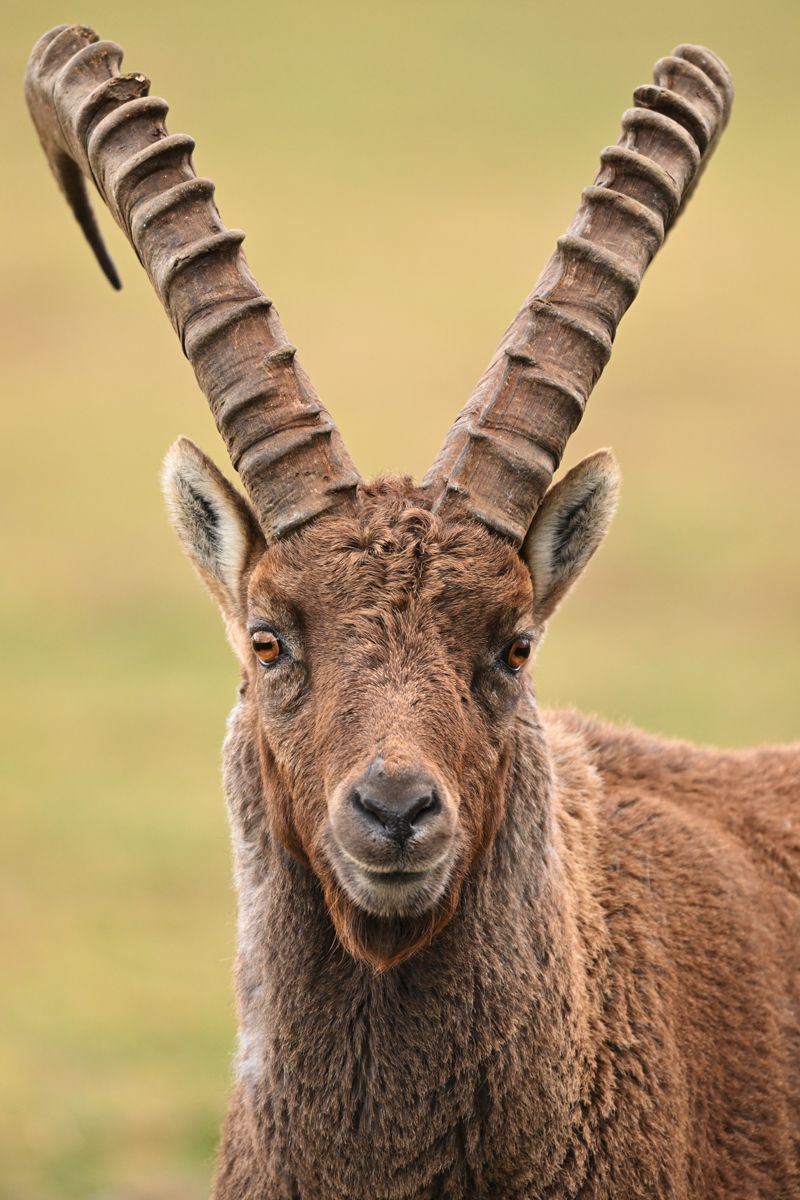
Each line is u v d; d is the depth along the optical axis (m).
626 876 20.94
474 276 192.88
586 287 19.58
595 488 19.84
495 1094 18.42
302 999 18.75
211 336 19.22
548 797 19.53
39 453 128.25
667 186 20.41
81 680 82.00
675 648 82.06
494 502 18.61
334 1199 18.69
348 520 18.39
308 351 153.75
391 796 16.67
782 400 134.50
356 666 17.67
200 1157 34.56
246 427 18.95
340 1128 18.55
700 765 24.17
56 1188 32.91
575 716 24.28
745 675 77.19
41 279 188.88
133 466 124.56
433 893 17.27
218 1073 39.69
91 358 160.75
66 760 69.50
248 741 19.89
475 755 18.00
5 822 61.25
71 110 21.39
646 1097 19.22
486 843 18.45
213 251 19.44
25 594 95.50
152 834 60.16
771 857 23.06
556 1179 18.67
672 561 97.06
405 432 119.81
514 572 18.39
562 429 19.11
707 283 181.12
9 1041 41.53
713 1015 20.50
